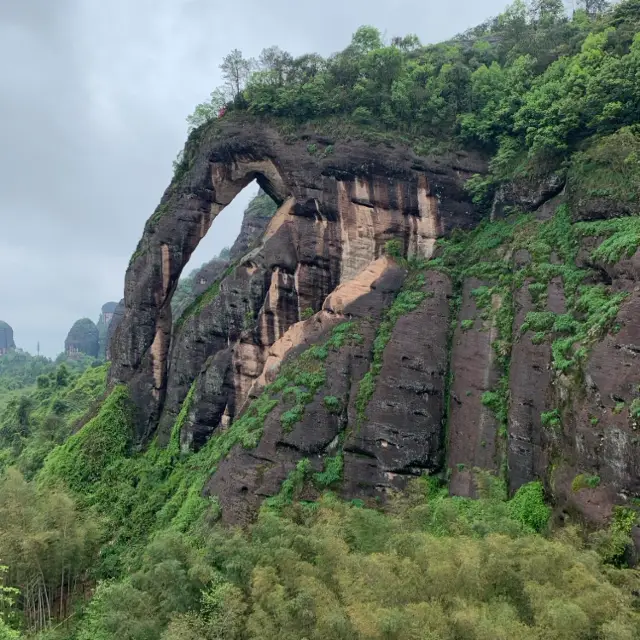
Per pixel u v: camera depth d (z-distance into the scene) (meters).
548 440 20.92
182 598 18.03
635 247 21.00
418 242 33.31
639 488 17.06
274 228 36.56
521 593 14.16
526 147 31.33
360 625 13.30
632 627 12.53
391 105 35.62
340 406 27.62
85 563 28.06
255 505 25.58
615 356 19.09
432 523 20.64
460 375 26.61
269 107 37.03
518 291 25.92
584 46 31.11
